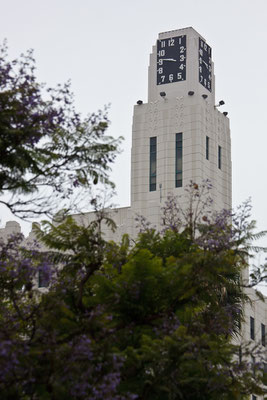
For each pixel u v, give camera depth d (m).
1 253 23.67
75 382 19.42
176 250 25.28
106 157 21.44
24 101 20.77
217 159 96.31
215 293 26.56
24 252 23.70
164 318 22.25
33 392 19.77
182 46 98.12
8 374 19.17
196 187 26.66
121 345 22.69
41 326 21.19
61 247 23.67
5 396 19.39
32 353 19.27
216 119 97.50
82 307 22.75
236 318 35.94
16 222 78.62
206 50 99.50
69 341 20.41
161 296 22.72
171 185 92.44
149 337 21.58
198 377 23.20
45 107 21.09
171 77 97.38
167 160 93.31
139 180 93.94
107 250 23.88
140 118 95.88
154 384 21.92
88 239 23.62
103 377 19.78
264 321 81.88
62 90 21.25
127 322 22.59
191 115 94.06
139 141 95.25
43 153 21.34
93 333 20.92
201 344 21.95
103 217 23.69
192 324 24.05
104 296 22.61
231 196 98.12
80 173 21.44
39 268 23.05
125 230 82.00
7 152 20.72
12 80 21.00
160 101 95.69
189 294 22.94
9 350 18.95
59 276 23.73
